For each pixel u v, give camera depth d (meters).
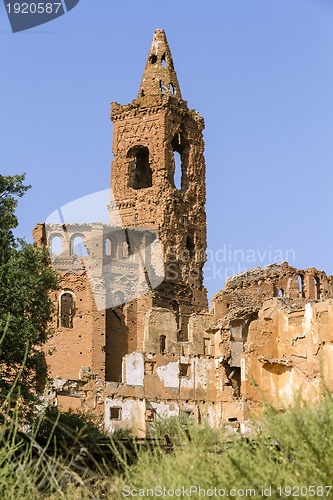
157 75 122.31
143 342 99.50
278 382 68.88
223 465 27.66
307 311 67.88
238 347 84.44
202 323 95.00
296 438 27.06
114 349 106.81
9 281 58.41
